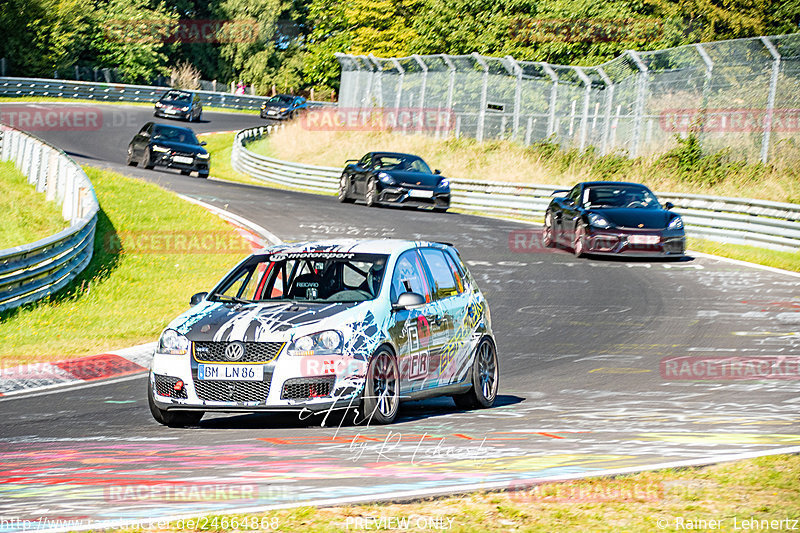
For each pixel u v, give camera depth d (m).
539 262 79.31
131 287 68.25
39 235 83.88
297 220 99.00
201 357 31.47
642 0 185.00
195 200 110.06
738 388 38.94
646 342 50.81
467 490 21.69
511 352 49.22
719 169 117.00
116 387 40.75
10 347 49.16
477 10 195.00
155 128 139.88
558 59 179.38
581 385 40.66
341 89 188.25
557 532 18.84
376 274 34.19
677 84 125.38
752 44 116.56
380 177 110.44
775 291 66.62
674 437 28.92
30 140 104.12
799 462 24.19
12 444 29.61
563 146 141.50
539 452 26.80
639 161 126.06
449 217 106.69
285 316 31.98
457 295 37.03
